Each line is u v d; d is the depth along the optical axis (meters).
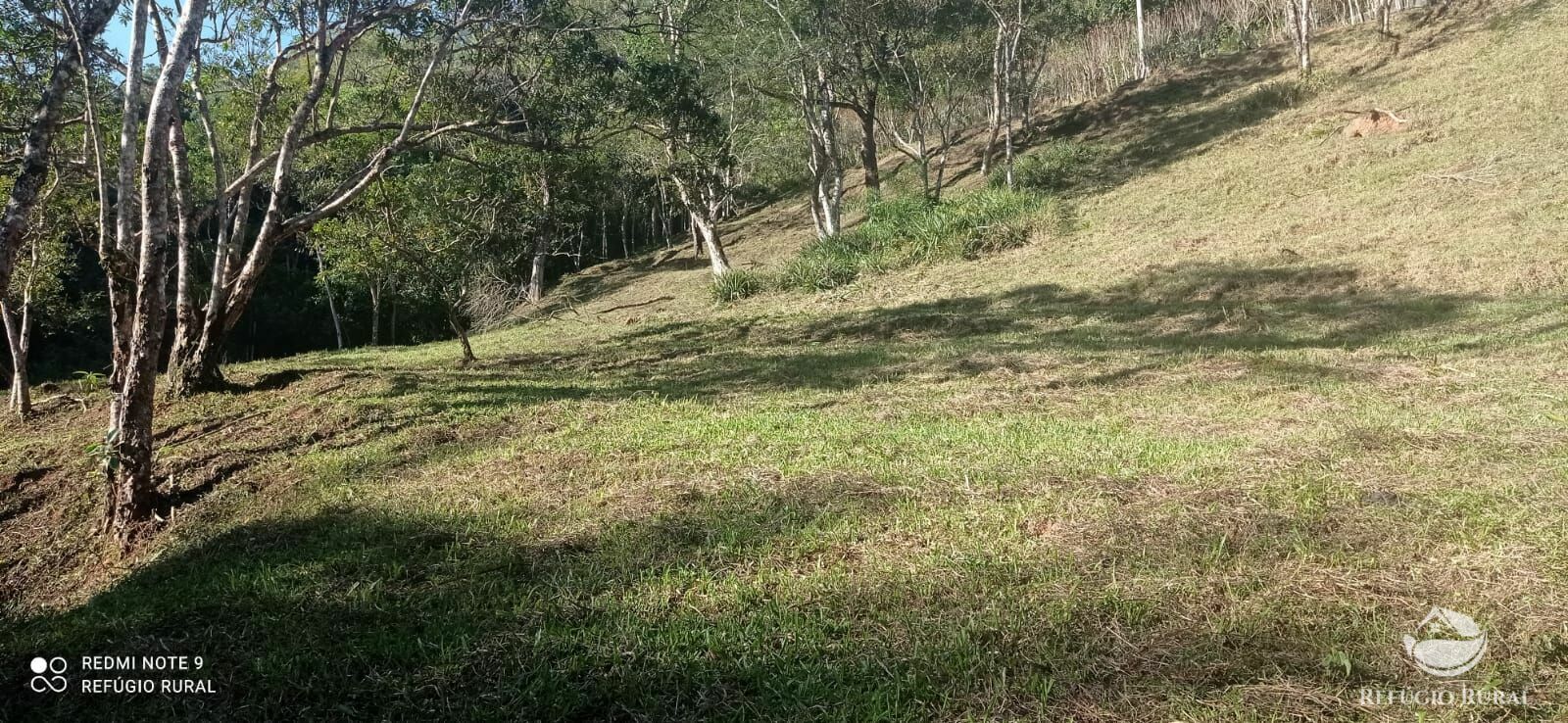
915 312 15.95
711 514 5.16
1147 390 8.52
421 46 12.45
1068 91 36.94
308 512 5.85
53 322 16.53
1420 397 7.48
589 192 19.59
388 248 14.62
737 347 14.73
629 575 4.33
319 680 3.53
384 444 7.96
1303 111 24.12
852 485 5.56
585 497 5.71
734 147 22.88
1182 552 4.17
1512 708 2.89
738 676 3.35
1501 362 8.51
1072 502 5.00
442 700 3.29
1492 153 16.91
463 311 17.64
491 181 15.48
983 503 5.08
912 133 34.38
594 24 12.71
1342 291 12.98
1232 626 3.44
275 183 11.45
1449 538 4.17
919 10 24.58
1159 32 35.91
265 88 11.73
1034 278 17.33
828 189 28.81
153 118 6.00
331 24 11.38
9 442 10.65
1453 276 12.35
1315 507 4.64
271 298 29.98
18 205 5.21
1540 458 5.38
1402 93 22.56
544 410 9.05
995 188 23.84
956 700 3.09
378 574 4.58
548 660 3.52
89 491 7.70
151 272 6.17
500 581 4.37
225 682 3.59
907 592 3.96
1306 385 8.20
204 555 5.29
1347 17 33.19
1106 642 3.40
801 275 20.58
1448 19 27.45
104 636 4.23
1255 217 17.89
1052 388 8.97
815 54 22.53
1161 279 15.23
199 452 8.32
